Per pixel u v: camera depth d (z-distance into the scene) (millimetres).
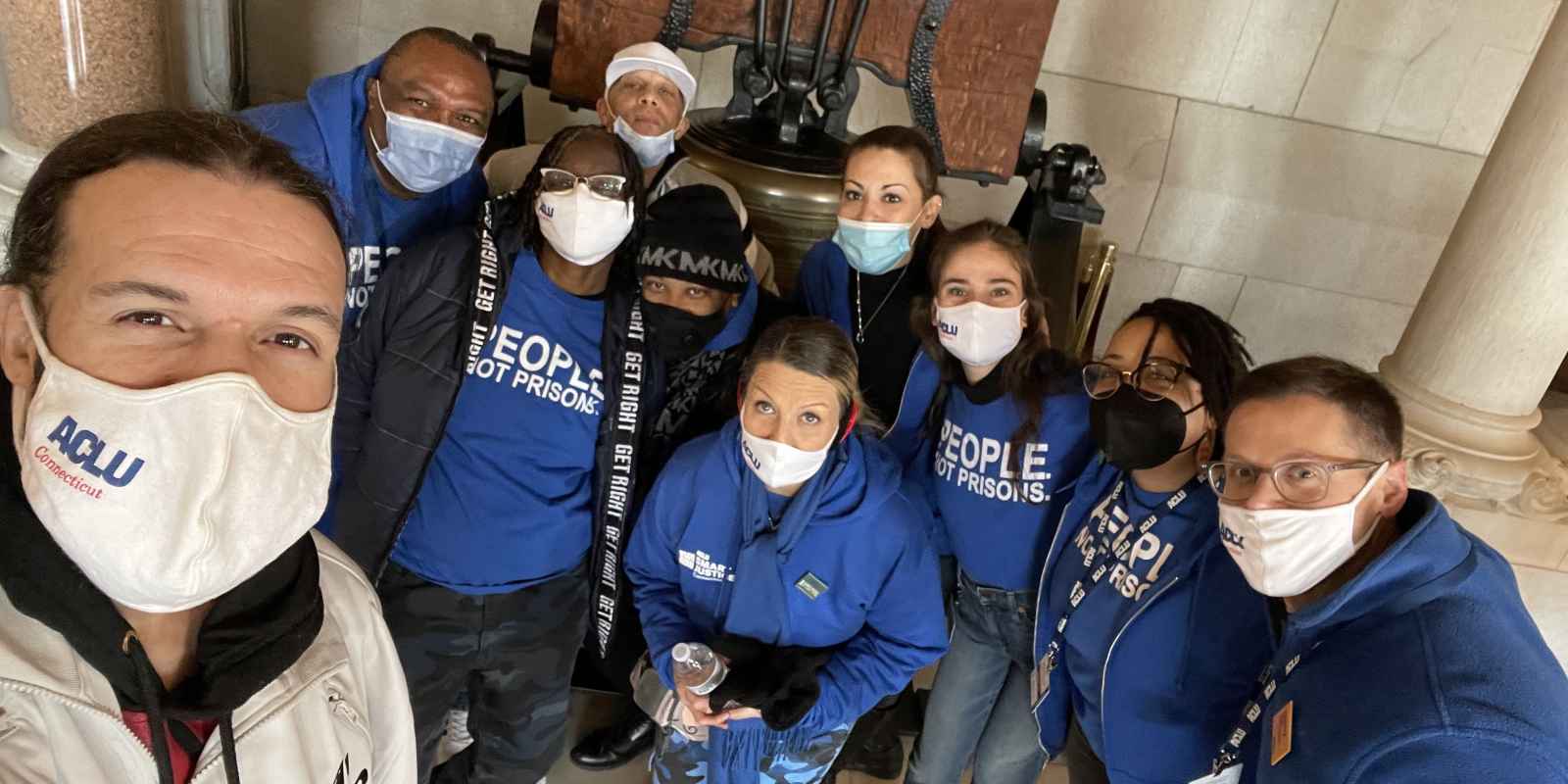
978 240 2023
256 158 779
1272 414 1376
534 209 1986
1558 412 4172
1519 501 3438
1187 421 1699
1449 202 4805
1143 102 4766
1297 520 1361
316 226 814
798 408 1800
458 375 1943
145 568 752
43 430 732
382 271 2203
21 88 2701
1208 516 1673
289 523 824
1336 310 5090
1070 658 1950
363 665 1068
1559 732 1108
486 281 1957
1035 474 2057
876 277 2459
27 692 755
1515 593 1323
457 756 2535
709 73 4781
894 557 1964
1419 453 3406
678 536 2057
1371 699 1191
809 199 3043
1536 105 3133
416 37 2166
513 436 2008
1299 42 4578
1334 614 1307
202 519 755
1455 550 1275
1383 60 4566
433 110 2148
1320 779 1200
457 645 2135
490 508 2025
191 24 4262
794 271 3170
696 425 2355
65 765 773
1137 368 1739
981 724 2426
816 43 3127
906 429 2318
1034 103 3297
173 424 745
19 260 754
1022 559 2139
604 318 2051
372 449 1979
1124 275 5113
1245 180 4863
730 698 1869
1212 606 1646
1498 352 3334
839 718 1999
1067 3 4609
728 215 2119
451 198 2393
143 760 814
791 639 2027
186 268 739
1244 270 5047
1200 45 4629
